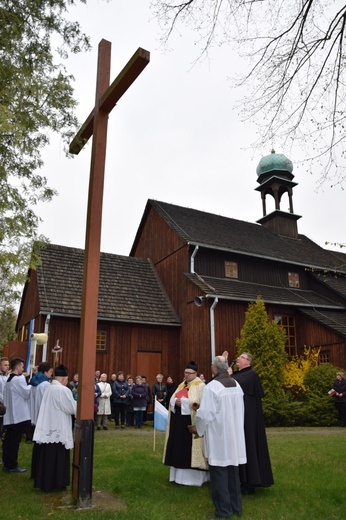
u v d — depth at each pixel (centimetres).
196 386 619
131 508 497
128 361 1781
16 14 844
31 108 795
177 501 534
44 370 809
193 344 1819
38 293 1700
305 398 1619
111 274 2033
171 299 2016
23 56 812
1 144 813
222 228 2378
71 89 854
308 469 694
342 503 529
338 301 2231
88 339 556
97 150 627
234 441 495
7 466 693
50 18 882
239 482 504
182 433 615
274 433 1198
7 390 717
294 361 1898
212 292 1773
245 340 1644
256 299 1877
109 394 1350
